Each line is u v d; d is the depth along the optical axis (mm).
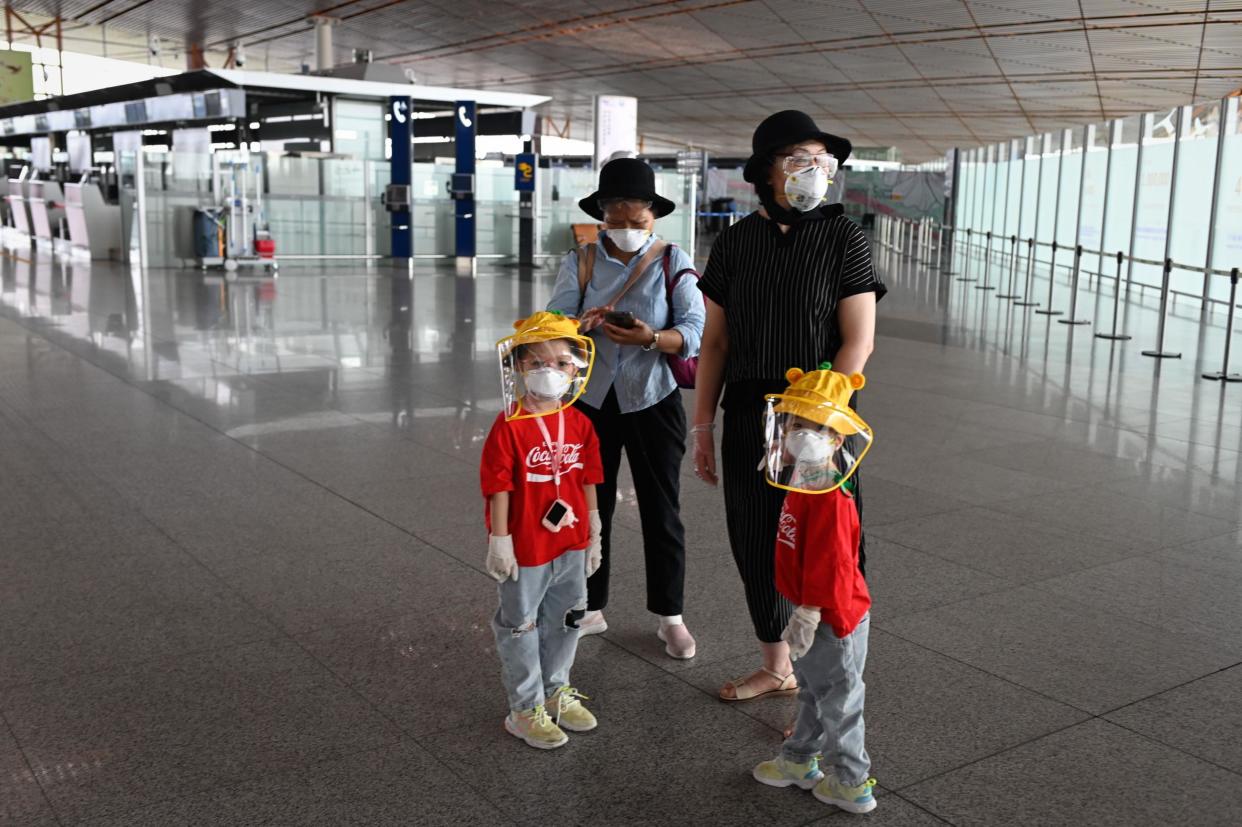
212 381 9086
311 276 19859
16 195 29203
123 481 6012
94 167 28328
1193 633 4094
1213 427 7852
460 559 4848
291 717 3373
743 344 3320
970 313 15547
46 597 4316
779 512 3330
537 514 3154
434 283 19078
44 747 3154
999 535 5297
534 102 25328
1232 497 6004
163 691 3527
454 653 3873
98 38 41406
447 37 29609
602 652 3938
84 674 3639
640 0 22016
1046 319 14859
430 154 31922
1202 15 16547
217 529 5211
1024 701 3525
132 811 2828
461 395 8719
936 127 38188
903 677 3695
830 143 3244
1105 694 3578
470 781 3021
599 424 3902
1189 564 4887
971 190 40719
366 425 7566
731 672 3779
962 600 4422
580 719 3348
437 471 6355
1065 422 7996
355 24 29000
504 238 24969
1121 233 21234
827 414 2688
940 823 2840
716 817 2873
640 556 4961
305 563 4762
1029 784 3021
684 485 6227
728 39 25312
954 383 9641
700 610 4336
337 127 24688
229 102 24188
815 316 3205
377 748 3193
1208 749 3221
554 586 3281
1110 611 4312
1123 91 25672
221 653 3826
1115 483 6281
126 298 15258
